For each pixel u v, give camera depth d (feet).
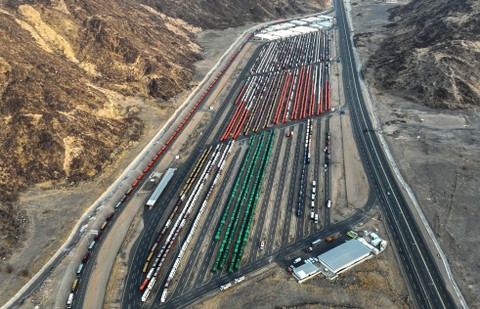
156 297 316.60
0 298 316.40
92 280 332.80
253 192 422.82
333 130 540.52
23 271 338.54
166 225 382.63
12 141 435.94
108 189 428.56
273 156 488.85
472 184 417.28
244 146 511.40
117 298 316.60
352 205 406.62
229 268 336.08
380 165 462.19
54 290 323.16
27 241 366.22
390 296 307.99
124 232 380.78
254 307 302.86
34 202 405.18
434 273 326.44
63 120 464.24
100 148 473.26
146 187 437.99
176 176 457.27
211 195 424.46
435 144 486.38
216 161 479.41
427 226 374.02
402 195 414.21
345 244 352.69
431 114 550.36
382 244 351.87
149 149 492.54
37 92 474.49
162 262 343.67
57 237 370.94
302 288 317.01
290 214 396.78
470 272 325.83
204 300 311.47
